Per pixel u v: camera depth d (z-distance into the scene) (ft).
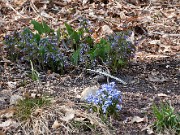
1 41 24.86
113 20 28.55
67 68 22.02
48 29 22.94
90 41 23.17
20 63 22.54
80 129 17.13
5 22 27.76
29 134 17.01
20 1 30.42
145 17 29.17
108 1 31.22
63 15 29.04
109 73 21.24
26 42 22.06
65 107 18.06
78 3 30.60
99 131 16.98
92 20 28.35
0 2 30.17
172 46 25.25
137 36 26.61
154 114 17.46
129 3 31.55
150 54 24.21
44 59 21.90
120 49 21.62
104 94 17.54
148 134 16.78
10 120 17.60
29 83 20.61
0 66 22.36
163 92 19.98
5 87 20.40
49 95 19.27
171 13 30.17
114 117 17.62
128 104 18.78
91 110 17.81
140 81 21.07
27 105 18.20
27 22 27.91
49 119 17.61
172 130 16.75
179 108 18.30
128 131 16.98
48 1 30.35
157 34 26.96
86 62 21.75
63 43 23.54
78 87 20.30
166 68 22.50
